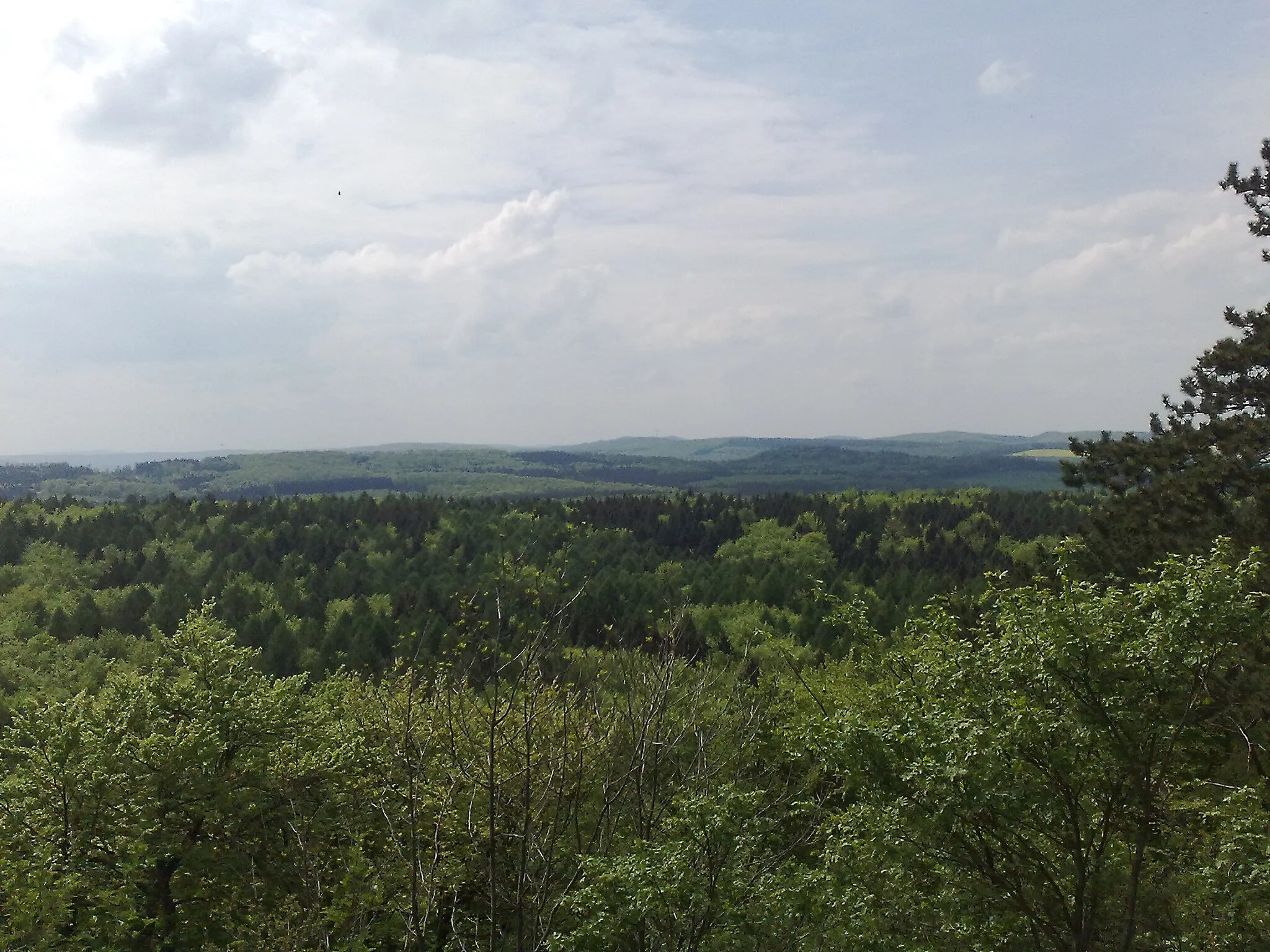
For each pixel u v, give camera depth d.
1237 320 22.28
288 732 27.45
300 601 115.56
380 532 148.25
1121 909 11.83
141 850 21.53
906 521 163.62
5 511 160.25
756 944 10.66
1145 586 10.66
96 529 144.88
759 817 12.98
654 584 101.94
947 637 13.01
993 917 11.73
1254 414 21.22
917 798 11.23
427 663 12.82
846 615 15.01
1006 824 11.44
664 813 13.04
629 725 13.65
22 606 116.62
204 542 143.00
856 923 11.10
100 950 19.95
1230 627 10.25
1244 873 9.82
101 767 24.03
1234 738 14.35
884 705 13.25
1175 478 22.03
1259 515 19.50
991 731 10.92
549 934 11.70
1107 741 10.53
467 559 134.50
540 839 13.05
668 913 10.62
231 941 21.30
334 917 16.83
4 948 17.19
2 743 23.81
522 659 11.34
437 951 14.59
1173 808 11.46
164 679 28.66
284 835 23.94
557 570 12.41
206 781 24.31
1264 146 20.97
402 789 16.05
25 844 22.38
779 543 145.62
